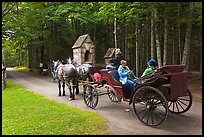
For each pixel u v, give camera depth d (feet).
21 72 123.44
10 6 84.58
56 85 65.00
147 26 67.26
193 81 62.85
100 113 33.04
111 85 32.86
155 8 51.47
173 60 72.74
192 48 81.61
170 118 29.94
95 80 36.73
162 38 72.33
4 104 39.29
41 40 105.81
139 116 29.35
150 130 25.94
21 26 86.33
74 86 42.93
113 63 36.86
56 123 28.48
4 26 78.79
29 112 33.86
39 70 108.88
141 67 81.30
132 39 84.38
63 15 95.20
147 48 79.97
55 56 107.86
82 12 89.20
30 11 87.35
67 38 112.27
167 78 26.68
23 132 25.68
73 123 28.45
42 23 94.94
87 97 36.94
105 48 113.60
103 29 112.06
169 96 26.89
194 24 65.51
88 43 79.92
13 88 59.98
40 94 49.85
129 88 30.91
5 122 29.43
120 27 90.63
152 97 27.37
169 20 59.21
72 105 38.52
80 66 44.37
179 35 67.97
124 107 36.06
